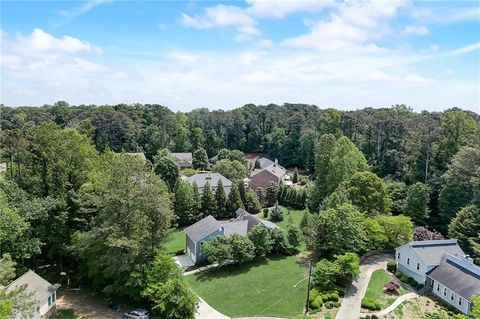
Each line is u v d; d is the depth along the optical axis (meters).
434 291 40.31
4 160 47.25
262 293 39.69
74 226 40.47
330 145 70.88
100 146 104.00
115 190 36.12
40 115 132.38
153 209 37.66
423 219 59.62
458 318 27.89
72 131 46.66
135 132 113.75
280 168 97.38
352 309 36.03
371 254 50.88
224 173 87.50
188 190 64.19
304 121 120.06
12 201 37.75
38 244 37.16
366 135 90.25
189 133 126.31
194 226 53.00
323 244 46.72
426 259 41.91
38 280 34.34
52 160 42.50
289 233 51.06
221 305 37.53
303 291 39.75
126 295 37.53
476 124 76.25
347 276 41.28
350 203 52.69
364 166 67.44
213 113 142.12
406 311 36.28
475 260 45.94
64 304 36.50
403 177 73.94
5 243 35.34
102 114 108.94
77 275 41.91
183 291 33.41
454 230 50.06
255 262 47.97
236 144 129.00
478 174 52.66
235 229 51.78
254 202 70.62
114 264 34.28
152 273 35.16
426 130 71.06
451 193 57.47
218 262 46.47
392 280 42.78
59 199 39.88
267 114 133.38
